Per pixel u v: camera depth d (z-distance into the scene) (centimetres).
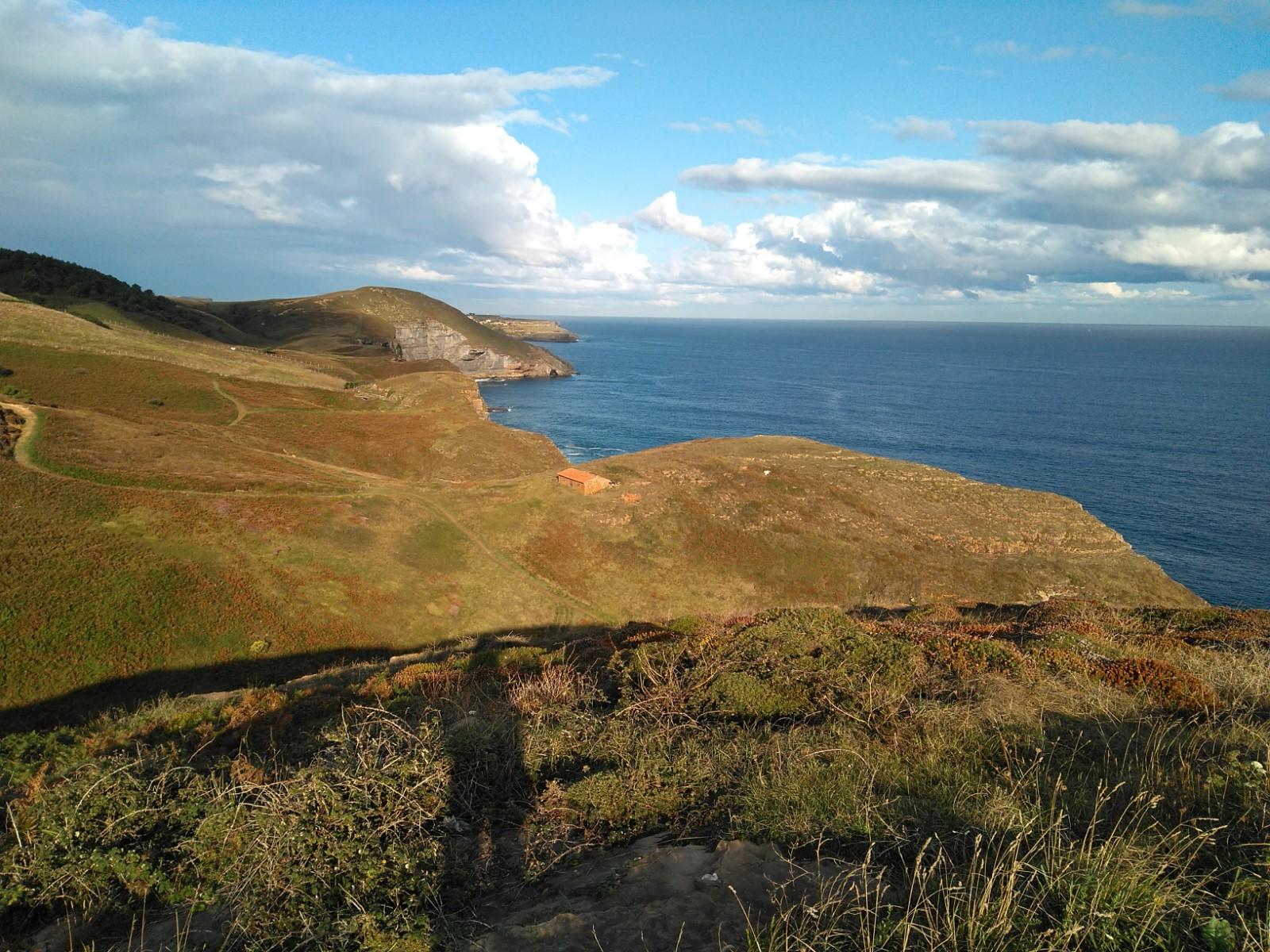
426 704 1066
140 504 4056
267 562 3906
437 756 662
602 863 526
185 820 573
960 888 380
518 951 383
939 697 858
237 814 551
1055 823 448
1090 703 801
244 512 4284
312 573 3941
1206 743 670
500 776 693
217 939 460
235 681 3098
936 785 578
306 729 1067
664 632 1586
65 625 2986
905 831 492
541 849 564
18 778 838
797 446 7025
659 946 376
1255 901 383
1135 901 385
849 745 679
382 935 415
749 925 358
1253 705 811
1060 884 401
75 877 512
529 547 4728
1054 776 592
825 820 514
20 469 4147
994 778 599
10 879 512
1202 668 994
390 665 2059
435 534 4659
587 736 779
